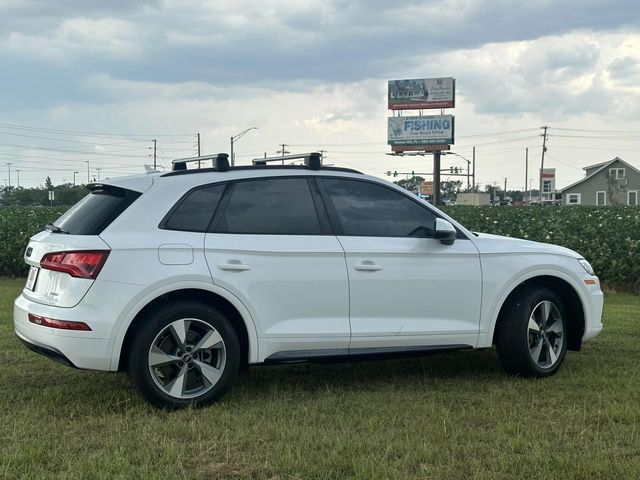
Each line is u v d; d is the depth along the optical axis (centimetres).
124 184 512
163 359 484
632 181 7550
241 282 500
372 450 407
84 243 474
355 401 515
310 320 520
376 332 533
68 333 464
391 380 586
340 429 447
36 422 462
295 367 631
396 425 457
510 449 408
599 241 1402
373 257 537
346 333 525
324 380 585
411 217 566
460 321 565
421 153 6500
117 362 473
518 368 582
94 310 466
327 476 371
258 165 542
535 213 2611
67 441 425
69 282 471
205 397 495
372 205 558
